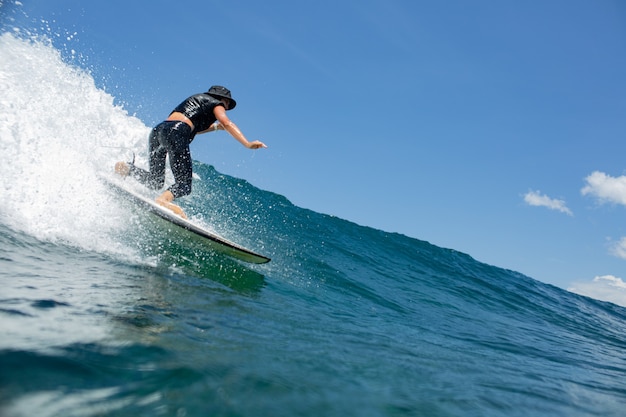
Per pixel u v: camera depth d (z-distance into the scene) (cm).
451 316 593
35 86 552
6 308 186
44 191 393
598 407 270
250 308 326
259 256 456
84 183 442
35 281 235
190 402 146
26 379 135
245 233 672
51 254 300
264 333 263
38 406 123
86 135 575
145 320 221
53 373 142
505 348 445
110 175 484
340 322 372
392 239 1167
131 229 432
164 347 189
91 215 407
